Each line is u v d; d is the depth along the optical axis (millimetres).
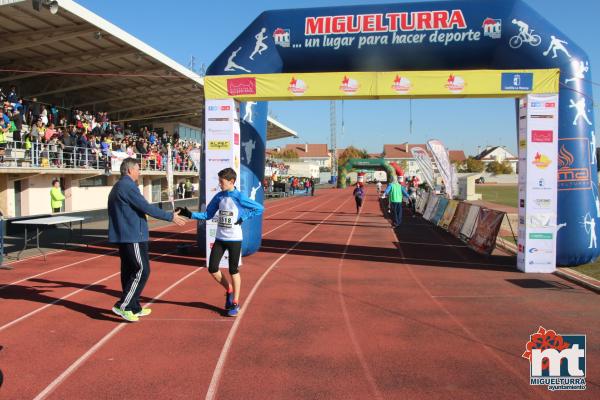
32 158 17031
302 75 8656
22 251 10930
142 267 5625
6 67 18031
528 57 8930
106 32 14844
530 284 7738
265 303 6539
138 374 4188
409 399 3742
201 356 4609
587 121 8898
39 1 12305
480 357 4602
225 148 8930
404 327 5516
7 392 3842
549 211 8539
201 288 7367
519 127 8805
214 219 8992
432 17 9234
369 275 8422
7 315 5910
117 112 27688
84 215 18000
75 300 6637
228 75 8914
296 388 3928
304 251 11180
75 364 4410
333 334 5262
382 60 9508
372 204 32188
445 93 8383
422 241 13141
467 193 34656
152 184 28016
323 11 9609
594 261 9188
